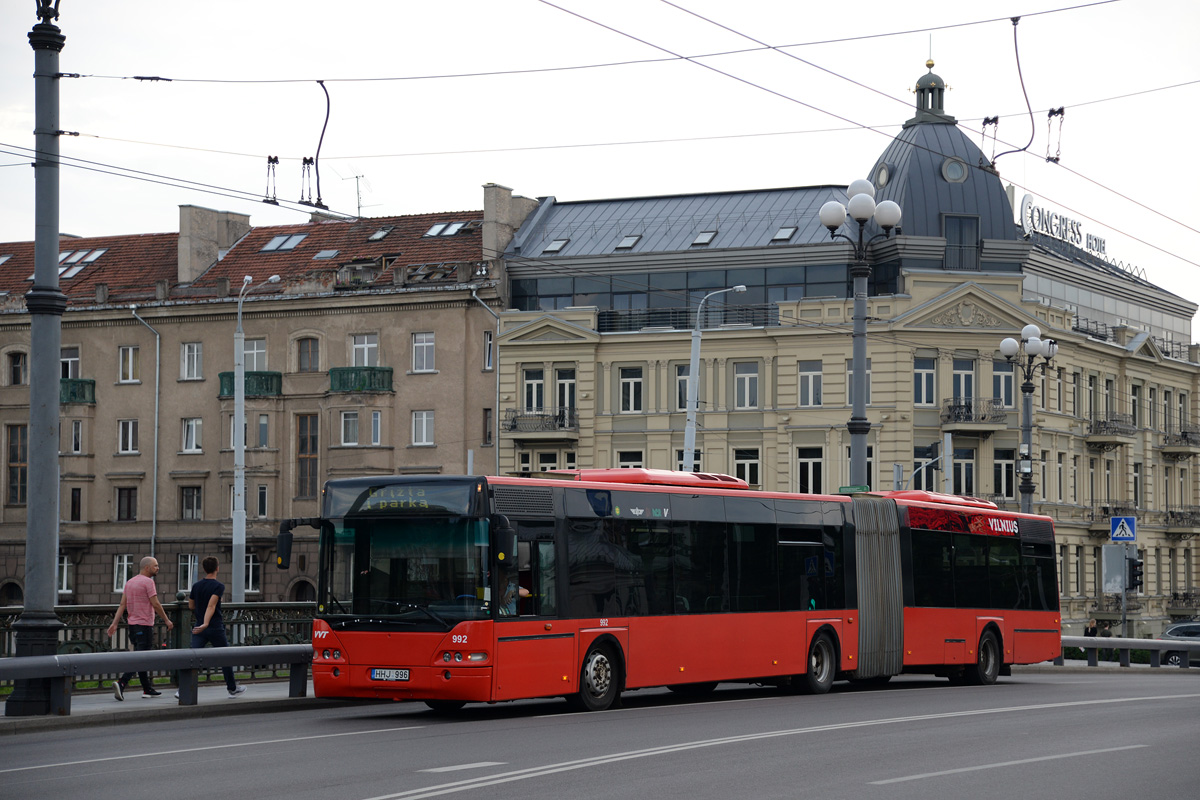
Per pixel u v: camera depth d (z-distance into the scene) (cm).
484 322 6238
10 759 1522
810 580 2583
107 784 1319
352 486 2072
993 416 5800
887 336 5756
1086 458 6531
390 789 1265
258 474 6400
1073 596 6334
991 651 3019
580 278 6234
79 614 2341
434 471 6231
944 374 5803
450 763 1452
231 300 6538
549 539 2094
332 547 2066
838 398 5800
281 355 6500
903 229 5972
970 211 6056
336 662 2031
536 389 6119
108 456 6700
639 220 6438
